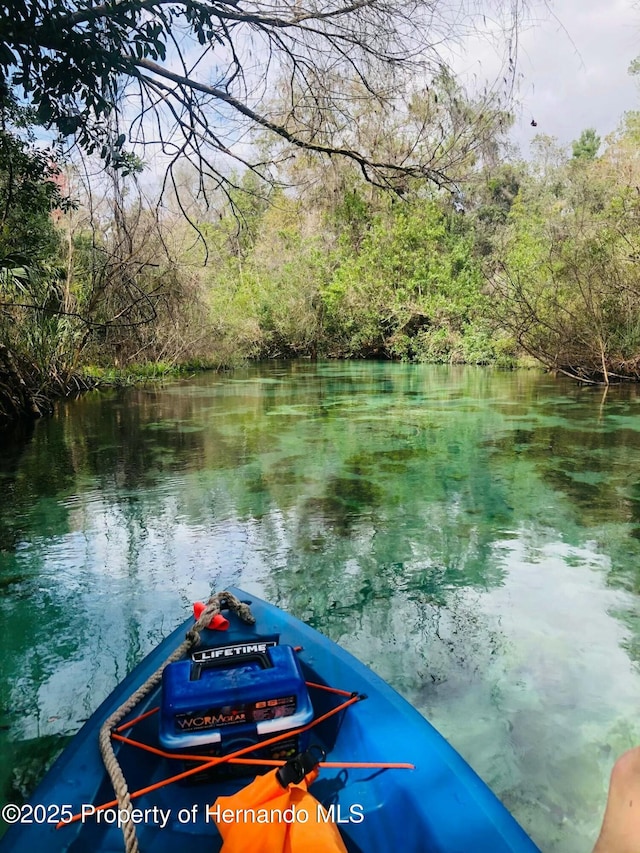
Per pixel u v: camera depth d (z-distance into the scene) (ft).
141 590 12.48
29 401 33.42
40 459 23.82
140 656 10.02
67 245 42.57
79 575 13.20
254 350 79.82
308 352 86.33
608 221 50.21
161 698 6.50
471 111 25.13
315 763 5.49
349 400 40.91
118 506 17.84
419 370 64.95
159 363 58.39
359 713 6.64
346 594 12.23
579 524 16.07
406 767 5.88
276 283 82.48
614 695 8.80
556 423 30.91
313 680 7.23
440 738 6.27
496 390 45.91
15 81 16.57
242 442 26.78
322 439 27.35
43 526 16.21
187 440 27.37
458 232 79.25
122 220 33.35
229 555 14.24
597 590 12.32
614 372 50.14
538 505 17.65
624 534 15.34
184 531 15.81
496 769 7.27
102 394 45.16
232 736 6.16
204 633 8.15
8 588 12.58
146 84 19.54
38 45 16.02
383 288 75.61
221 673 6.54
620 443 25.91
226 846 5.07
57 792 5.67
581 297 49.67
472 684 9.09
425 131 26.50
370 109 24.76
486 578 12.91
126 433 29.19
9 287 29.53
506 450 24.70
